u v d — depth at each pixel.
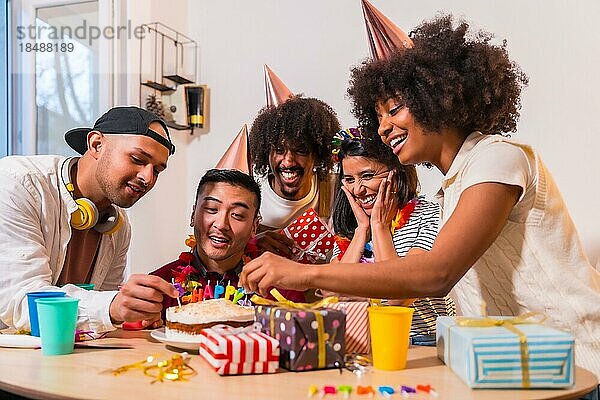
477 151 1.16
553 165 2.32
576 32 2.31
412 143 1.24
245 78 2.76
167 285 1.19
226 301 1.22
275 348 0.95
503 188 1.06
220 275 1.58
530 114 2.35
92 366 0.99
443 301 1.55
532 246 1.16
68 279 1.59
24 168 1.46
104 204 1.60
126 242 1.78
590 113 2.28
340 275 0.98
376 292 0.98
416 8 2.51
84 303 1.22
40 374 0.94
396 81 1.23
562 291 1.17
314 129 1.85
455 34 1.25
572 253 1.19
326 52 2.63
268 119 1.90
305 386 0.88
